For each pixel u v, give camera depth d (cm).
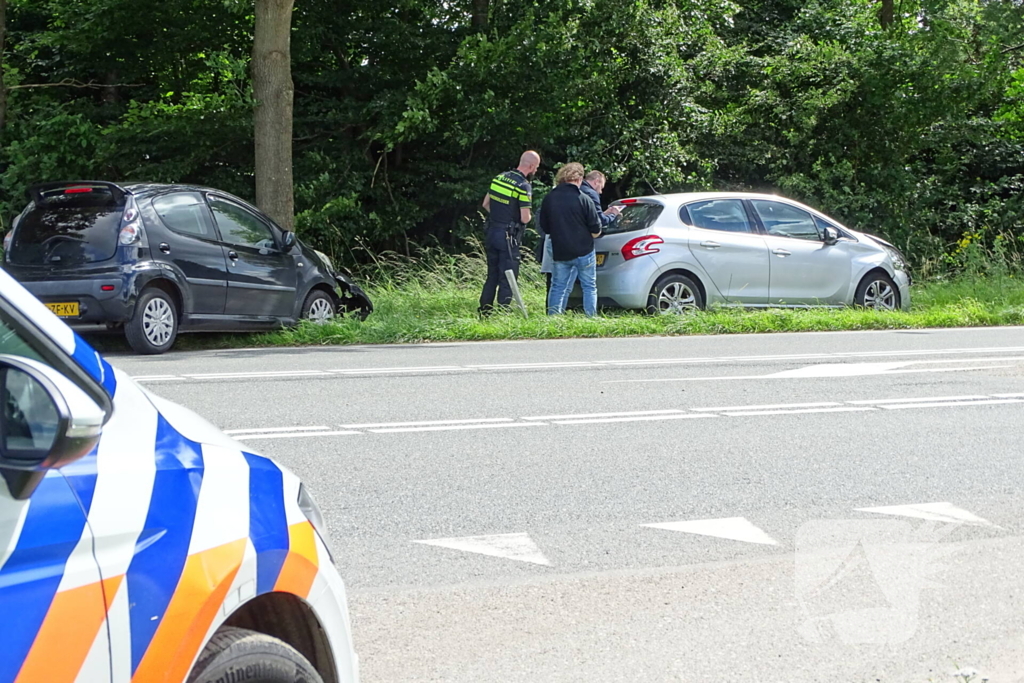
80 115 2595
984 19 2842
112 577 245
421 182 2817
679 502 693
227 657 273
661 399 1049
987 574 562
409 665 455
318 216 2559
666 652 469
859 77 2947
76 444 236
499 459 803
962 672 448
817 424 939
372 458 803
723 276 1762
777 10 3422
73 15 2647
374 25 2694
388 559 582
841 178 2944
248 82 2658
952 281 2547
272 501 300
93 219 1381
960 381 1165
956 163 3150
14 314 257
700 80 2984
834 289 1858
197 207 1473
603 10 2697
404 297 2064
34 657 228
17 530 230
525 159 1730
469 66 2591
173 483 271
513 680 442
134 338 1370
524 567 572
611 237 1750
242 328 1515
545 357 1353
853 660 462
